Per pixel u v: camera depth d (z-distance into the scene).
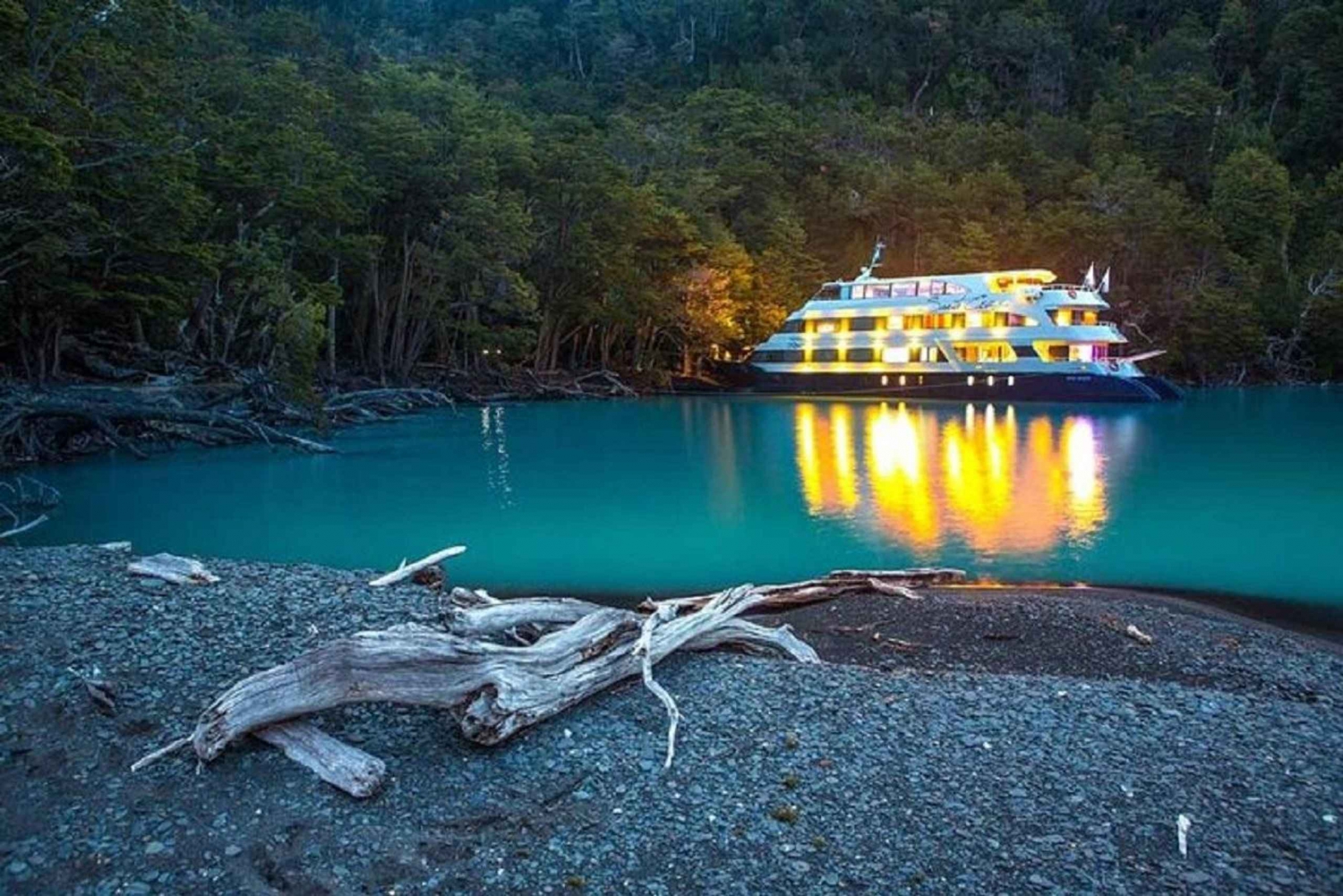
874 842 5.42
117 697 6.89
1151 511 19.44
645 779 6.14
